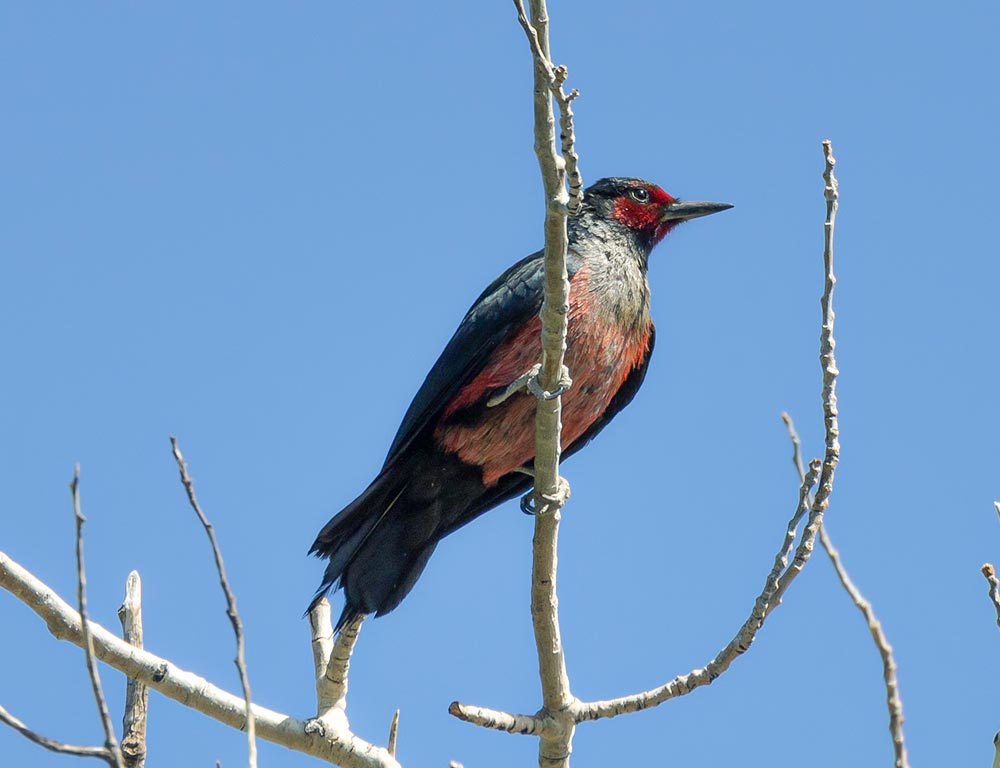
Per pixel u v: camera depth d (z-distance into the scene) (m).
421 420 13.28
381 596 12.78
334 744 10.42
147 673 9.88
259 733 10.27
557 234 9.71
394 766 10.48
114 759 6.11
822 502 9.48
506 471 13.62
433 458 13.41
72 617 9.59
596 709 10.36
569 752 10.35
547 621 10.44
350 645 11.18
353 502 12.71
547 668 10.38
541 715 10.35
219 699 10.10
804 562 9.59
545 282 10.03
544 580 10.49
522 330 13.23
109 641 9.77
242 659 6.89
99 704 6.23
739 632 9.84
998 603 8.03
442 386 13.27
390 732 10.59
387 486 13.20
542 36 9.07
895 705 7.06
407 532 13.33
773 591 9.66
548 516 10.54
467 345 13.28
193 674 10.09
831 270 9.24
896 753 6.96
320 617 12.24
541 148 9.46
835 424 9.34
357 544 12.67
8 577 9.38
